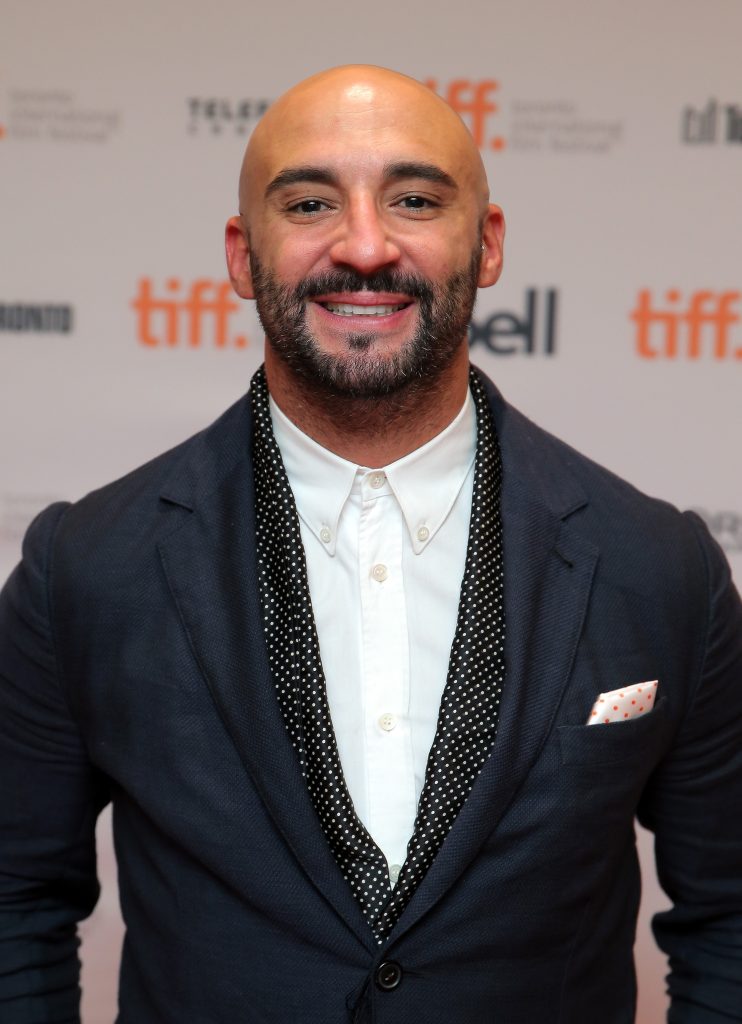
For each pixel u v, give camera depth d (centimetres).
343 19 236
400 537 136
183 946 131
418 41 236
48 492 240
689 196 236
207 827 129
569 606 134
